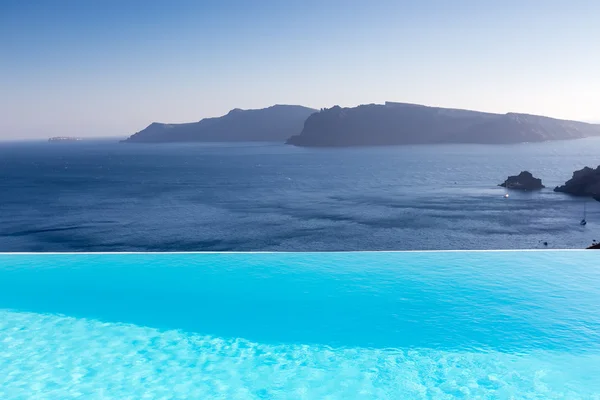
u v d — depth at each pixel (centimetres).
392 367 304
